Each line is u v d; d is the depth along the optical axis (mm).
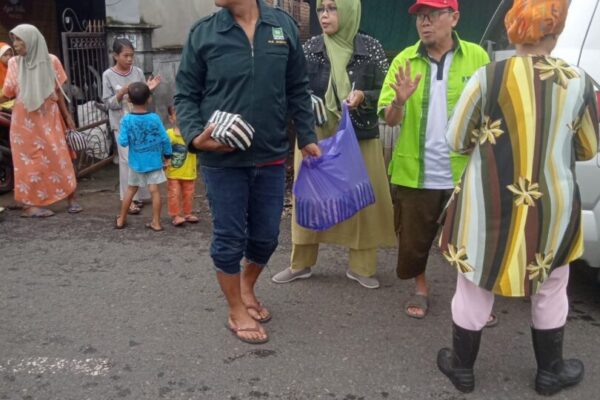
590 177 3133
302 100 3221
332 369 2998
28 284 4016
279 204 3254
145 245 4797
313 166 3307
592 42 3188
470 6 8500
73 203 5750
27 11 9625
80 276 4152
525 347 3188
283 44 2965
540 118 2404
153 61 7965
